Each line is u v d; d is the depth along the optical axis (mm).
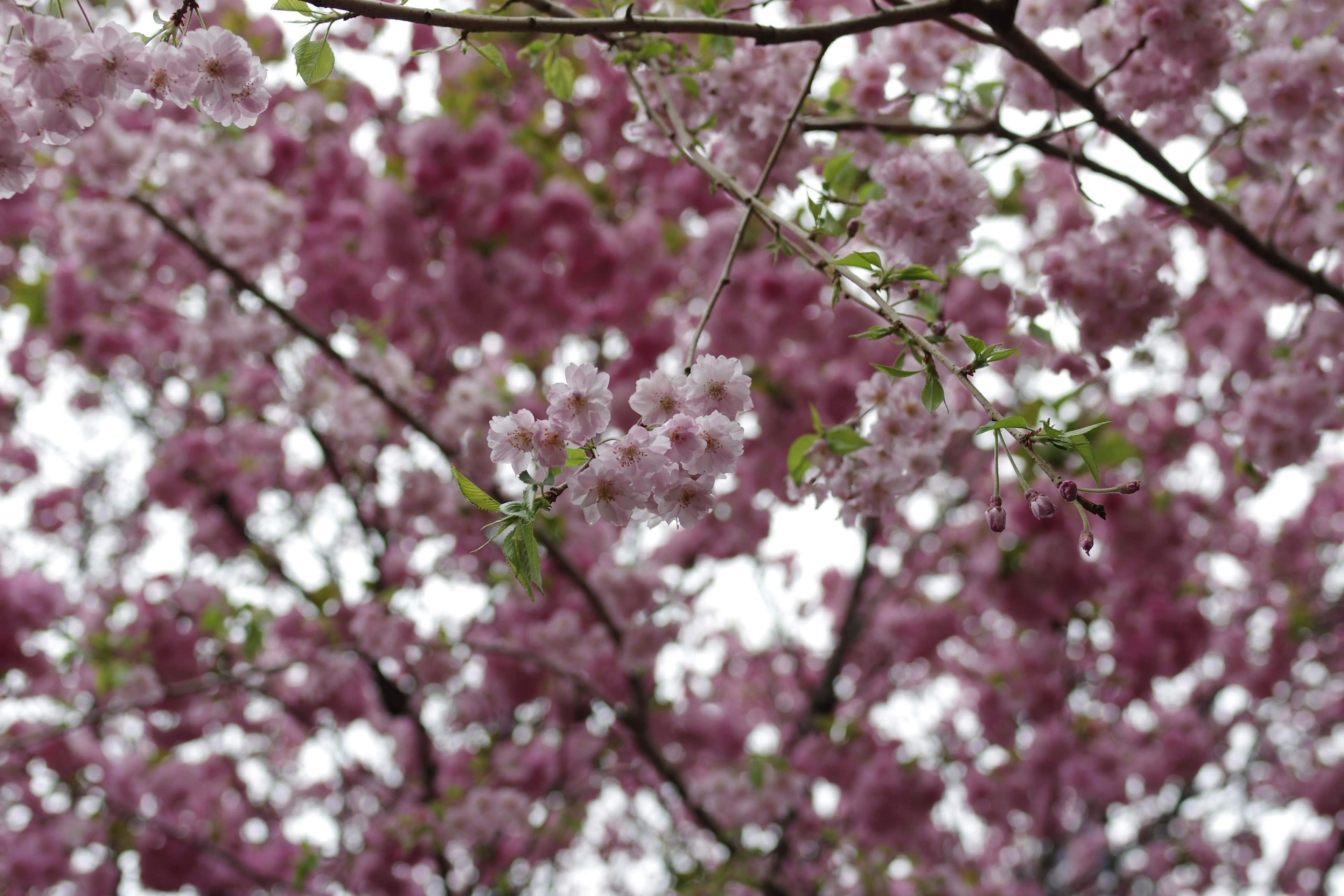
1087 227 3189
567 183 4949
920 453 2061
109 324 5309
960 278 4703
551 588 5164
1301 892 8609
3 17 1462
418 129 4707
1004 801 6281
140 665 5176
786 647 6340
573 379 1393
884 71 2768
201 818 5926
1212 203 2783
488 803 4684
